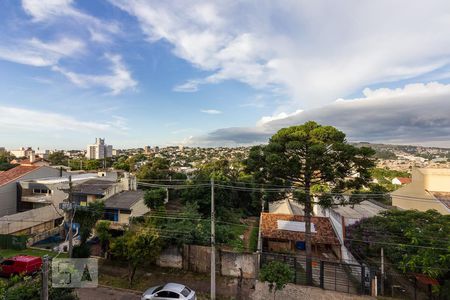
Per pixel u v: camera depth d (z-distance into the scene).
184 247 19.84
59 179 35.03
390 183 63.16
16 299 8.95
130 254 16.77
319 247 25.55
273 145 17.66
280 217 28.86
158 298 13.88
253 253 18.67
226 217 34.16
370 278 17.06
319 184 19.11
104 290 16.44
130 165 76.25
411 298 16.19
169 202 38.19
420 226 17.86
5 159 66.88
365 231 20.30
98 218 23.23
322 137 17.41
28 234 24.95
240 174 46.97
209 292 16.59
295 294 16.52
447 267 14.41
